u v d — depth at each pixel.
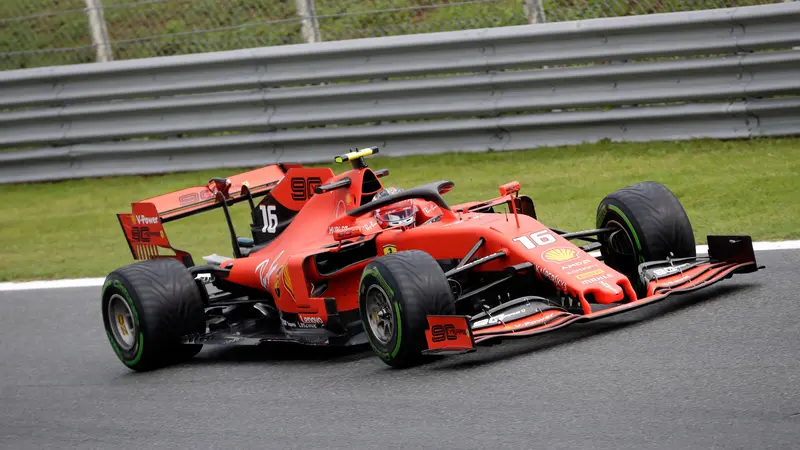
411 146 48.47
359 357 24.80
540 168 44.12
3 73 54.56
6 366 29.16
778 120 41.75
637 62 43.62
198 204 30.86
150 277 26.89
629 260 25.89
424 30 53.31
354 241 25.56
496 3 51.88
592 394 18.98
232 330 27.81
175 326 26.67
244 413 21.50
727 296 24.62
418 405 19.95
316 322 25.42
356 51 47.91
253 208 31.53
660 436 16.50
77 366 28.31
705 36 42.09
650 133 44.12
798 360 19.34
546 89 45.25
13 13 65.62
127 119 52.84
